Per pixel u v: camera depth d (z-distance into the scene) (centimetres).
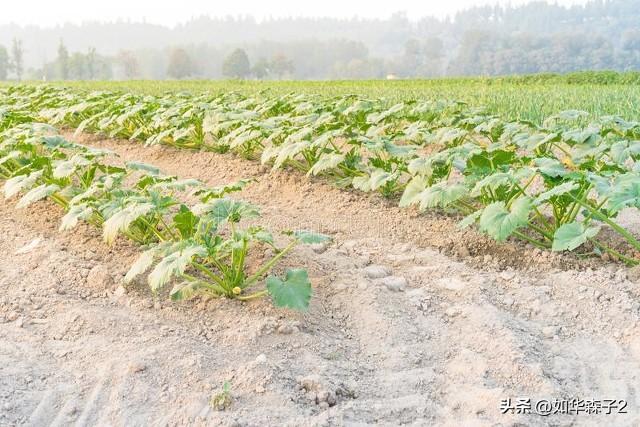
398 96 1811
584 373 388
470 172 607
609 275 498
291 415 345
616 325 439
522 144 696
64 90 1590
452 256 577
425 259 550
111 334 425
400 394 373
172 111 977
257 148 952
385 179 646
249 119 924
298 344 420
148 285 499
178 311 460
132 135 1123
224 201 494
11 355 397
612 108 1284
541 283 506
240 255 465
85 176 650
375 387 381
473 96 1759
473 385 373
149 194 533
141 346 407
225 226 634
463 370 389
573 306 466
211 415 340
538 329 441
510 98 1592
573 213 557
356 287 489
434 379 384
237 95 1392
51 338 423
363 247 589
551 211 668
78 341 417
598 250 553
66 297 477
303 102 1160
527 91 1927
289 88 2539
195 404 350
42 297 472
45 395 361
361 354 420
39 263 533
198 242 471
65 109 1137
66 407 352
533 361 395
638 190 459
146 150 1070
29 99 1413
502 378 381
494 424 332
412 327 444
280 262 532
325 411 346
